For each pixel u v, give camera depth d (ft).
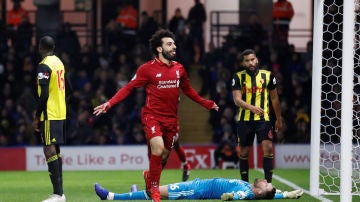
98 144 171.94
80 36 202.08
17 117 178.09
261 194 80.89
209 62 194.18
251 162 163.84
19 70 193.47
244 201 80.12
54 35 205.98
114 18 229.04
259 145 165.07
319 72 90.99
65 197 89.51
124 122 176.24
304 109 176.96
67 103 82.33
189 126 194.70
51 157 80.23
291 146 165.37
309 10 233.14
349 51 75.61
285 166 165.27
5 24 203.21
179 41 195.72
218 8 231.91
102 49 197.67
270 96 94.22
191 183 81.35
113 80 185.98
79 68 195.93
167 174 143.43
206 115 195.42
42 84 77.71
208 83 191.01
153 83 75.56
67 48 196.95
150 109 75.87
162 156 78.43
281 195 83.25
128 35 203.21
